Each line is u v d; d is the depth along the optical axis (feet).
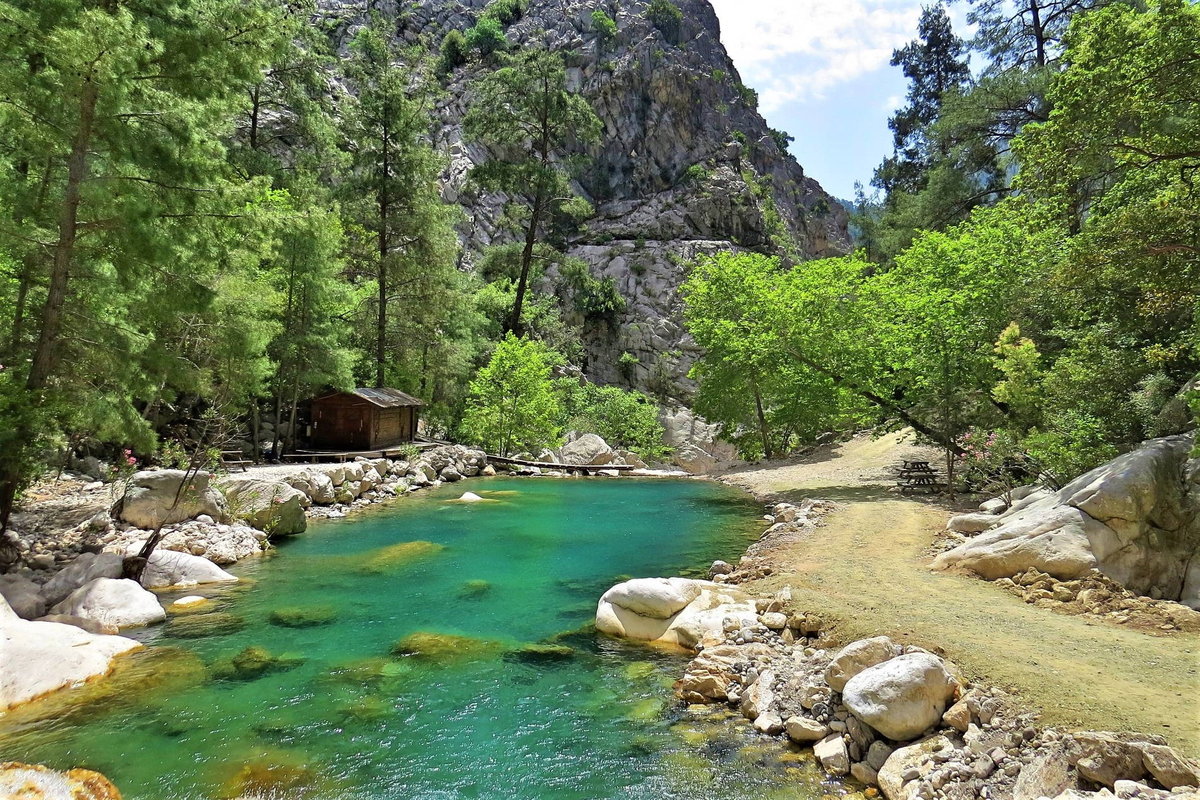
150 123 36.14
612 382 179.93
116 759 18.04
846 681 19.97
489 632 28.84
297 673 24.12
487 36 223.92
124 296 38.91
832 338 80.59
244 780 17.17
